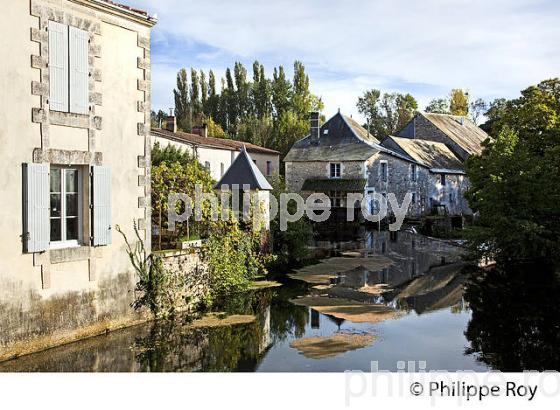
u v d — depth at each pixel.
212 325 12.52
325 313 13.88
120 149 11.65
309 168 35.38
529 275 19.22
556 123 21.42
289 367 9.91
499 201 18.91
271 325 12.70
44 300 9.92
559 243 17.80
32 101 9.70
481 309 14.47
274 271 19.39
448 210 39.22
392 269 20.16
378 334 12.16
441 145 41.62
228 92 62.72
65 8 10.29
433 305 14.91
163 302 12.75
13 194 9.40
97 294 11.07
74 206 10.82
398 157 35.19
